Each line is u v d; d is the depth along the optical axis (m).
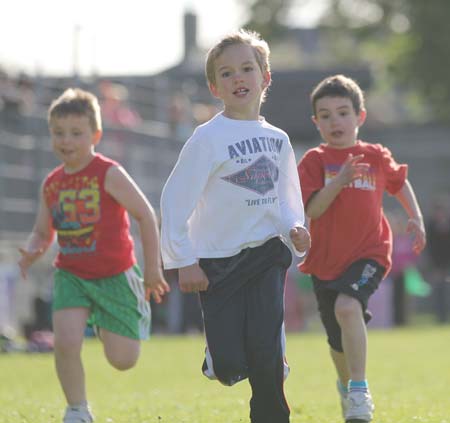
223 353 14.51
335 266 17.69
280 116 83.94
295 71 84.69
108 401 21.77
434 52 105.62
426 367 29.00
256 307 14.70
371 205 17.83
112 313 16.95
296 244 15.14
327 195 17.36
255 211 15.09
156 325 45.97
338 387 18.20
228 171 15.05
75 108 17.06
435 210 58.91
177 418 18.36
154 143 50.56
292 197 15.54
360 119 18.36
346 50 126.50
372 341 39.28
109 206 17.09
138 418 18.50
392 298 51.03
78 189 17.09
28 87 43.22
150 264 17.05
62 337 16.62
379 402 20.59
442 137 90.06
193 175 14.97
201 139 15.02
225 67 15.12
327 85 18.20
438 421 17.77
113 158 47.31
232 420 17.98
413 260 50.94
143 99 51.69
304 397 21.98
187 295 45.97
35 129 43.47
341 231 17.69
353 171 17.19
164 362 31.73
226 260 14.97
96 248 17.00
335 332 17.88
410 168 90.31
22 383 26.27
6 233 41.94
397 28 114.50
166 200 14.99
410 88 109.31
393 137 90.94
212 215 15.09
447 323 56.69
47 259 44.09
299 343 39.34
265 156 15.17
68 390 16.61
